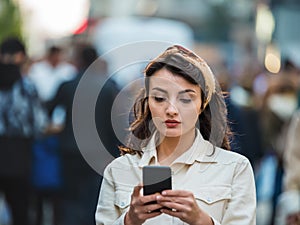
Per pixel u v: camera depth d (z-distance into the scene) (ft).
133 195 18.89
